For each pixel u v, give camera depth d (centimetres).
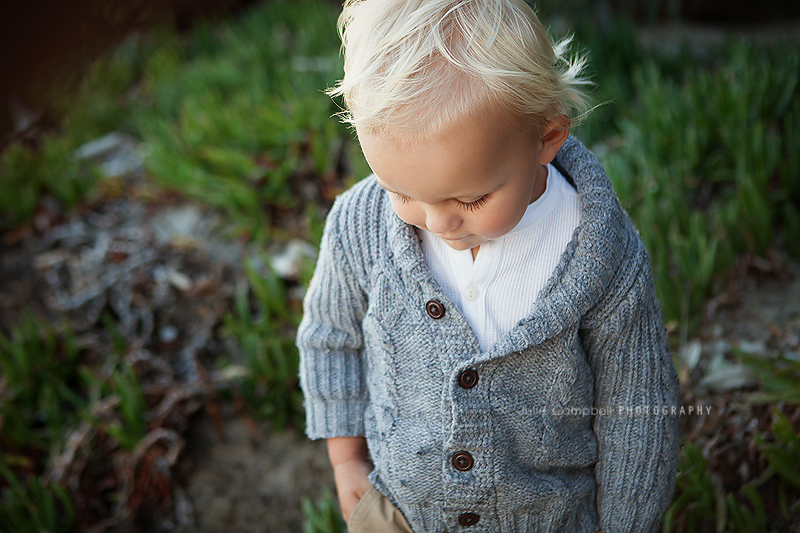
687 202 236
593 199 88
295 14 447
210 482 197
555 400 92
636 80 286
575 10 434
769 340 191
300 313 223
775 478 158
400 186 76
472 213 78
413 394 94
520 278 90
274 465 200
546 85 74
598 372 94
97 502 192
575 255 87
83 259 269
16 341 231
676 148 244
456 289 91
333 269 99
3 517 173
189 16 488
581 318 90
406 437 96
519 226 89
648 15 464
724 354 190
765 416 169
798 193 217
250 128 286
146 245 269
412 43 71
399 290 91
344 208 98
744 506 154
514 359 90
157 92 367
